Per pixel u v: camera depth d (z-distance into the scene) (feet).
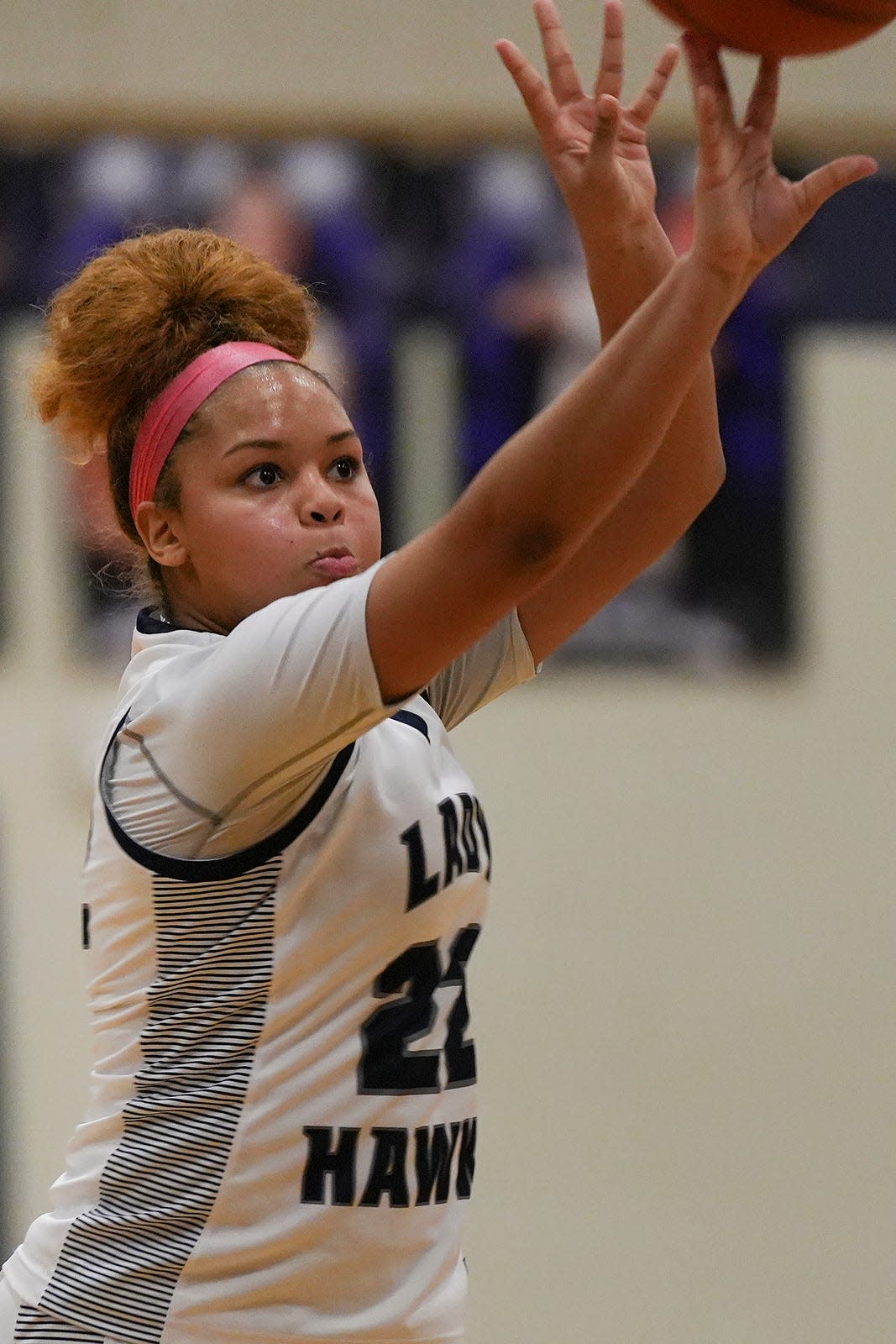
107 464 19.61
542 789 55.77
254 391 17.83
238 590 17.85
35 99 54.49
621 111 18.70
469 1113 18.06
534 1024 54.85
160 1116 17.13
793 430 56.80
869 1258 54.85
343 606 14.74
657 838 55.93
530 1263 53.88
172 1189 17.01
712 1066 55.21
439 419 55.21
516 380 55.31
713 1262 54.49
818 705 56.75
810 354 57.00
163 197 54.65
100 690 53.93
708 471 20.71
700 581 56.59
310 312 20.51
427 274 55.31
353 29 55.83
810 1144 55.21
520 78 18.37
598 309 19.51
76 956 53.47
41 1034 53.11
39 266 53.98
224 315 18.94
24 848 53.52
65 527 53.78
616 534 20.65
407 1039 17.21
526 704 56.03
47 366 19.86
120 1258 17.13
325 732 15.15
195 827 16.38
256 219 54.85
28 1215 52.29
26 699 53.83
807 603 56.85
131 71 54.95
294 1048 16.83
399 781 17.13
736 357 56.75
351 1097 16.92
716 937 55.72
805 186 15.07
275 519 17.65
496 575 14.26
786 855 56.18
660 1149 54.70
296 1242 16.81
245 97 55.26
